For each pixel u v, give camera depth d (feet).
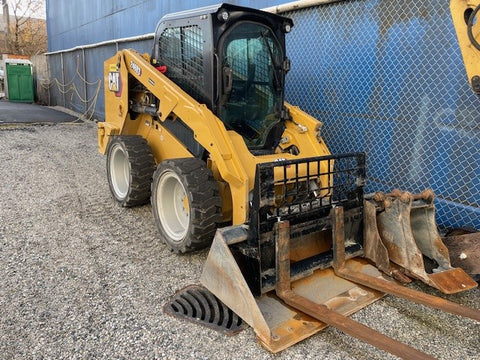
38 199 16.83
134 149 14.60
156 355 7.87
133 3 33.06
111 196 17.51
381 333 8.08
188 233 11.22
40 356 7.73
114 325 8.76
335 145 16.94
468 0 9.07
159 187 12.32
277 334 8.18
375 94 15.19
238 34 11.73
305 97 17.97
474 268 10.57
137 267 11.41
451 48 12.76
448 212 13.41
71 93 49.44
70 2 48.39
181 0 26.73
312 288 9.75
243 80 12.13
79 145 28.17
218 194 11.23
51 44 59.41
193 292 10.14
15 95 58.54
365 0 15.03
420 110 13.84
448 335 8.75
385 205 10.69
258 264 8.77
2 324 8.65
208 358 7.83
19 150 25.30
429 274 9.98
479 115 12.37
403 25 13.97
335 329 8.82
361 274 10.07
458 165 13.04
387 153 15.06
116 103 16.24
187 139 13.01
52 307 9.34
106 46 38.19
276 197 11.27
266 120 12.83
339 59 16.28
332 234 10.37
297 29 17.81
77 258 11.82
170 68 13.41
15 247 12.34
